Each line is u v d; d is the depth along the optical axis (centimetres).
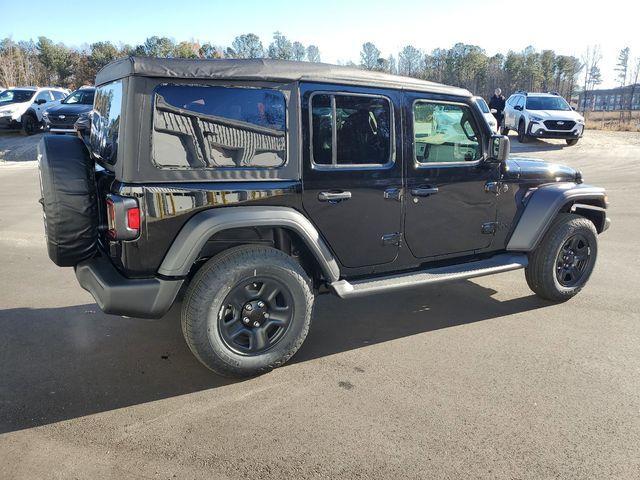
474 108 418
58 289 509
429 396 320
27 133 2016
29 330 415
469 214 429
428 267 425
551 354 377
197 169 311
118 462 257
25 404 309
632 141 2114
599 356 373
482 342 398
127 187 295
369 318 450
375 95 368
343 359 372
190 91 305
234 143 320
